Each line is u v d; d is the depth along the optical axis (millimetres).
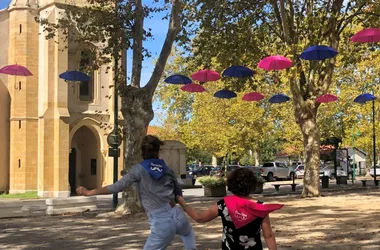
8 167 34438
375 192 26828
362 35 16250
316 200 21344
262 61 18188
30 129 33812
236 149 43719
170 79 19922
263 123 43125
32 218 17359
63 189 31906
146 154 5605
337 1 22625
